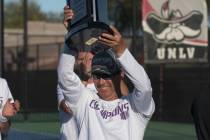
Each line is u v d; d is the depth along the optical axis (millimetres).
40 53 39000
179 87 23125
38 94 29781
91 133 5676
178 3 21875
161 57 21891
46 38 48719
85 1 5160
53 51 38406
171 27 21875
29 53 39406
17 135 17719
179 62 21812
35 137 17234
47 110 26938
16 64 32969
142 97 5504
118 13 37719
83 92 5840
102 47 5625
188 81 22984
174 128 19812
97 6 5168
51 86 29594
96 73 5691
